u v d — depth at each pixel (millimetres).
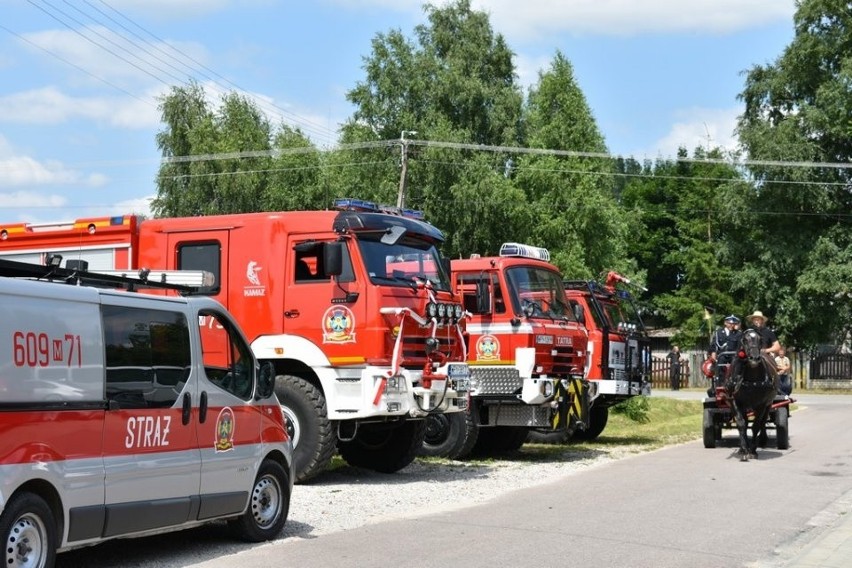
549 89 51500
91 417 7707
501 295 17328
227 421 9180
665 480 14578
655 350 72250
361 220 13680
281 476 9930
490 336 17297
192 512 8703
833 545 9844
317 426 13453
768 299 54938
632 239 74250
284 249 13969
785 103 58000
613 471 15703
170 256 14727
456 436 17141
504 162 52125
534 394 16891
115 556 8953
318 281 13773
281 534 10062
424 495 12859
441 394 14172
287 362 14133
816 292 53250
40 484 7289
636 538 10086
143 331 8359
